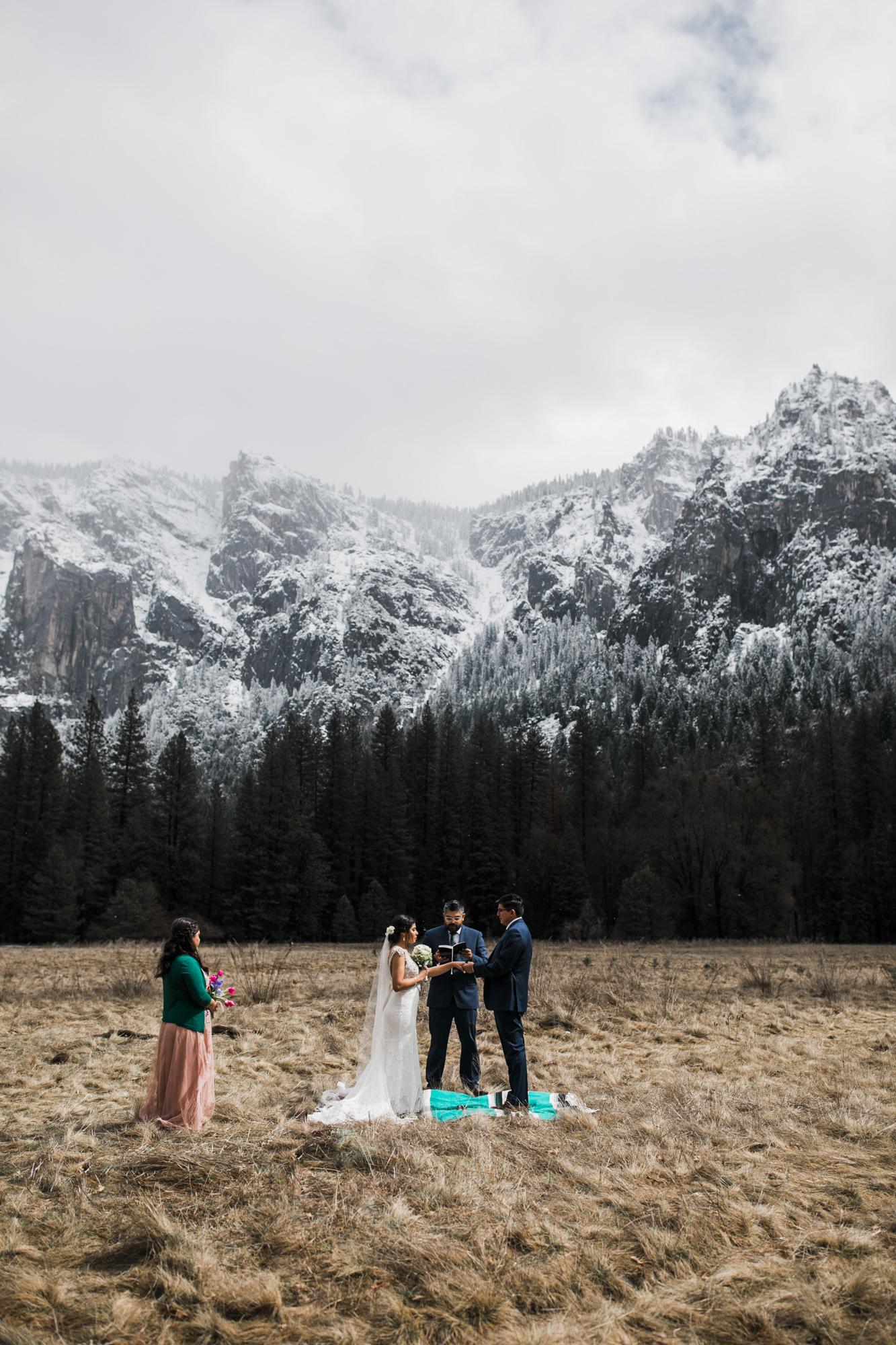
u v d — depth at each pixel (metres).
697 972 21.44
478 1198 5.15
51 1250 4.46
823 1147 6.35
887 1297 3.95
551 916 60.72
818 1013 13.58
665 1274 4.27
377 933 58.97
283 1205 4.95
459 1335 3.68
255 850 59.44
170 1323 3.77
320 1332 3.71
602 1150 6.11
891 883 59.56
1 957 26.91
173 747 60.97
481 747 75.81
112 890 56.41
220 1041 10.83
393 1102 7.53
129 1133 6.49
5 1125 6.82
